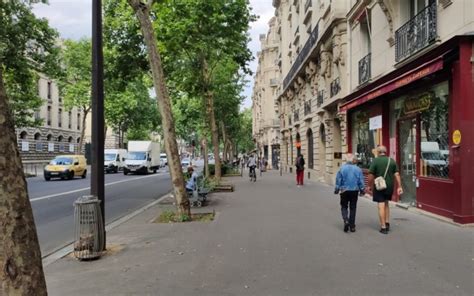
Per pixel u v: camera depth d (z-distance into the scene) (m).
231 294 5.25
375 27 15.77
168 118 11.22
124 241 8.68
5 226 2.92
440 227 9.30
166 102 11.23
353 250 7.34
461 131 9.34
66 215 13.46
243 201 15.20
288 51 42.28
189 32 17.17
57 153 61.47
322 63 23.69
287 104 43.06
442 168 10.72
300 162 22.80
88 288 5.66
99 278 6.12
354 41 18.78
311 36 26.84
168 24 16.56
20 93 31.62
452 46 9.39
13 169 3.00
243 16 18.36
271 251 7.38
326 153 24.30
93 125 7.91
